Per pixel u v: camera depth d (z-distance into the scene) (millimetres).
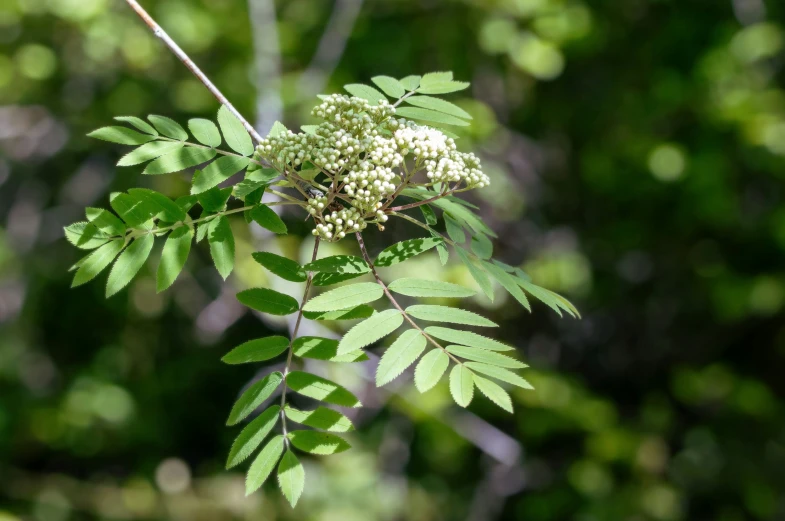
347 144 2195
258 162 2270
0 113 8914
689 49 9078
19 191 9367
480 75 8680
